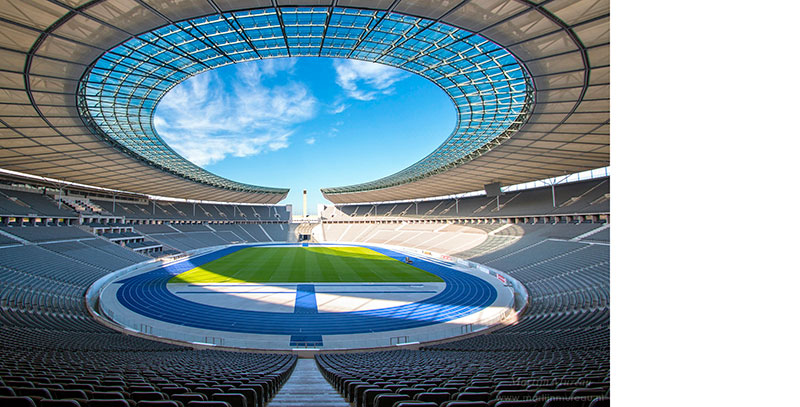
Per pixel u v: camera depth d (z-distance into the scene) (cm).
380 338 2086
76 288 2942
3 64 1714
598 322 1906
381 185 7225
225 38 1891
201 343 1922
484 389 608
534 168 4438
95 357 1204
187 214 7744
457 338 2053
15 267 2830
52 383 647
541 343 1508
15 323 1814
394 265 4809
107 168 4159
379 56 2175
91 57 1770
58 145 3086
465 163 4275
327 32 1852
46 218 4347
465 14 1470
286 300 2884
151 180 5156
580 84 2000
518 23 1498
